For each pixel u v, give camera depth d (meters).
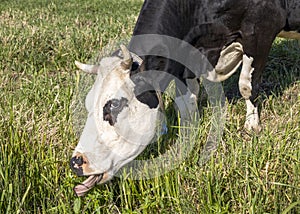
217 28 5.25
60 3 14.90
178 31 4.98
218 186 4.15
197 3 5.10
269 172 4.36
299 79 6.92
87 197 4.25
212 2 5.13
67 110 5.45
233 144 4.79
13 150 4.55
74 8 13.85
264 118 5.82
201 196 4.12
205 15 5.15
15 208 4.17
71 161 4.22
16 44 8.43
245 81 5.54
